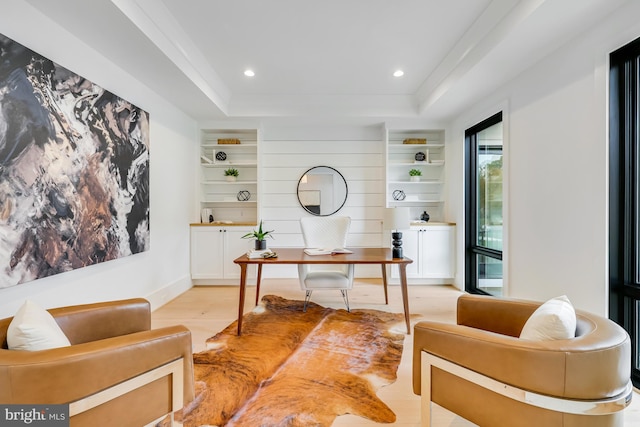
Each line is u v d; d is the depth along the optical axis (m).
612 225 1.88
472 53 2.54
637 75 1.81
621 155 1.86
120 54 2.35
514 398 1.01
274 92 3.86
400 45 2.71
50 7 1.78
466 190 3.90
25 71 1.71
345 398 1.66
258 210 4.33
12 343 1.03
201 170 4.36
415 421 1.49
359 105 3.99
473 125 3.59
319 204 4.59
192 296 3.68
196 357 2.12
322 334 2.52
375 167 4.60
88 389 0.95
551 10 1.81
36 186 1.77
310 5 2.16
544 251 2.41
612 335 1.05
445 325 1.26
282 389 1.74
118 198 2.53
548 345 0.99
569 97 2.15
